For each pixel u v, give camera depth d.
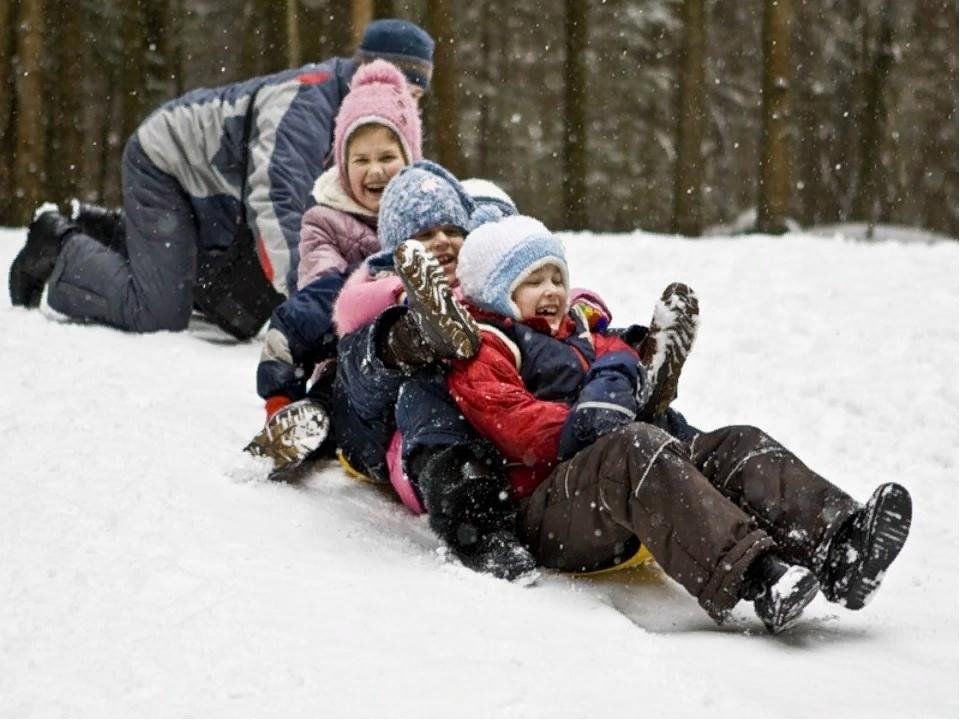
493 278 4.82
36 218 9.09
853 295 10.30
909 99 35.47
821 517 4.09
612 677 3.46
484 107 37.41
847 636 4.11
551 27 37.88
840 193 34.03
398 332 4.70
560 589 4.29
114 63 28.64
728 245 13.15
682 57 24.97
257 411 6.55
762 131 22.97
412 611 3.91
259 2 19.19
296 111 8.28
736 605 4.24
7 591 3.81
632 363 4.57
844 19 33.91
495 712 3.17
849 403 7.48
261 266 8.52
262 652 3.47
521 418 4.50
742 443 4.30
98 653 3.43
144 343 8.35
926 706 3.46
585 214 24.84
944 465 6.61
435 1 21.80
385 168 6.51
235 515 4.67
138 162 8.67
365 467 5.34
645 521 4.04
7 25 23.25
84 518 4.39
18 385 6.25
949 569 4.99
